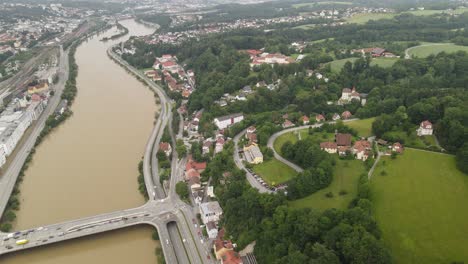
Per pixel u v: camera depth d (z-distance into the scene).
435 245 195.50
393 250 195.12
